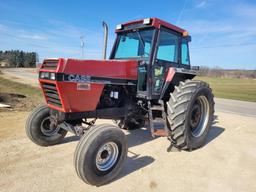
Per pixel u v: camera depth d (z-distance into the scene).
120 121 4.96
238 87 26.66
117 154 3.09
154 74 4.04
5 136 4.54
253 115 8.45
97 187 2.90
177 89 4.03
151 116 4.01
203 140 4.37
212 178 3.20
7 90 11.99
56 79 2.87
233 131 5.70
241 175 3.31
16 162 3.46
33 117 3.96
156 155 3.95
